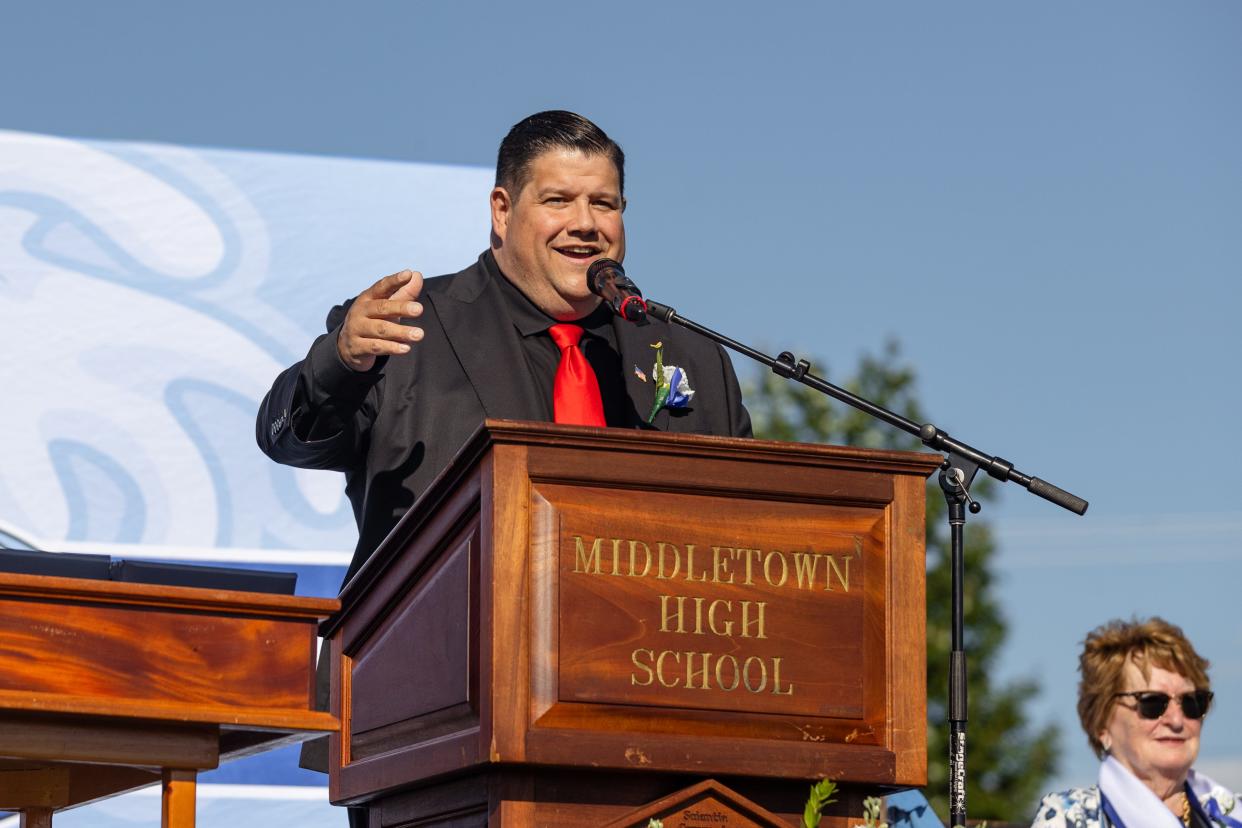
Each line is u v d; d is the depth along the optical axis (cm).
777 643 809
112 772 1025
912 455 834
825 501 827
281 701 854
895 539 834
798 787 826
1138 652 1136
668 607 797
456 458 822
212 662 845
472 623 812
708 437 807
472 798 841
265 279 2175
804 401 4003
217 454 2091
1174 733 1127
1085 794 1144
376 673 947
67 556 840
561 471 792
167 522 2058
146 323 2117
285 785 1883
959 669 1008
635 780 803
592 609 787
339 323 1184
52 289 2102
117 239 2147
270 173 2212
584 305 1226
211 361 2123
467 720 817
